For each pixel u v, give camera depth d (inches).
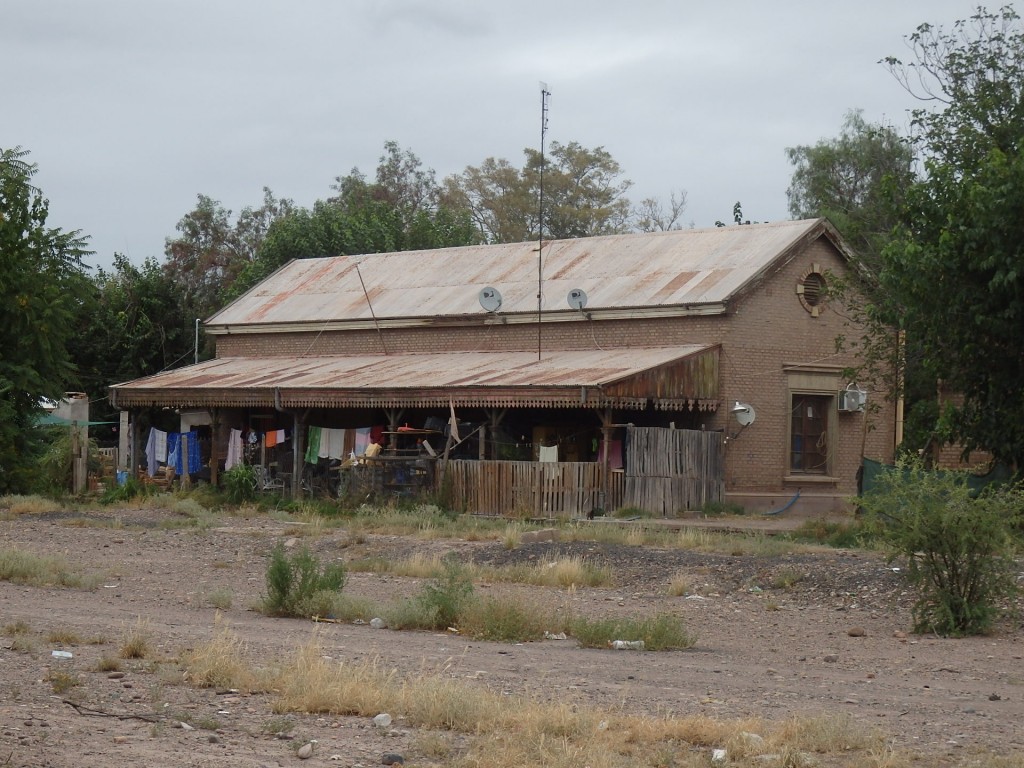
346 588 722.8
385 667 457.7
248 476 1305.4
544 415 1266.0
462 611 584.4
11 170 1499.8
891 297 1095.6
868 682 466.3
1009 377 943.7
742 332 1218.0
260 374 1432.1
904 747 349.4
